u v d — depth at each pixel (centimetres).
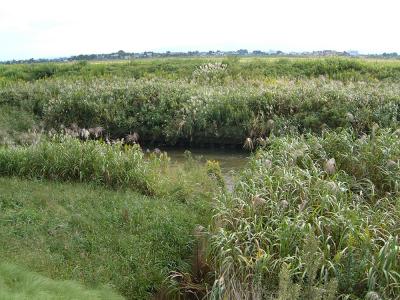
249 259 588
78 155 974
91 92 1669
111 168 952
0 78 2478
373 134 953
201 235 688
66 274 606
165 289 616
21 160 984
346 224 615
